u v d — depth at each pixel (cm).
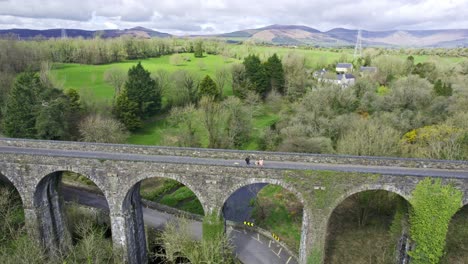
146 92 6281
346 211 4016
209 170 2664
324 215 2634
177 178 2720
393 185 2528
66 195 4356
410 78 6550
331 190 2584
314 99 5828
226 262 2912
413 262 2675
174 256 3012
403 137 4700
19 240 2859
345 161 2795
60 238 3284
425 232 2562
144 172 2727
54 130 4709
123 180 2761
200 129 5838
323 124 5275
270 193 4675
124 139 5450
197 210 4384
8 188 3703
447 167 2719
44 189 3016
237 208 4403
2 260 2473
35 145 3166
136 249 3094
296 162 2827
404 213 2852
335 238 3506
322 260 2736
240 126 5719
